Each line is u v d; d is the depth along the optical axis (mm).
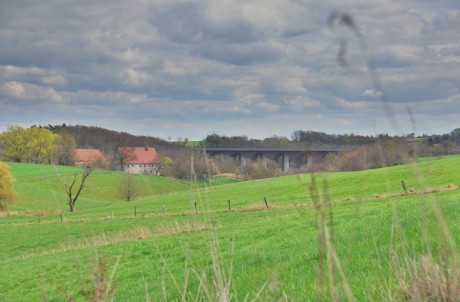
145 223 57094
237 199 73438
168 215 60000
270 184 88250
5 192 103062
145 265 21969
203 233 32281
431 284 4195
